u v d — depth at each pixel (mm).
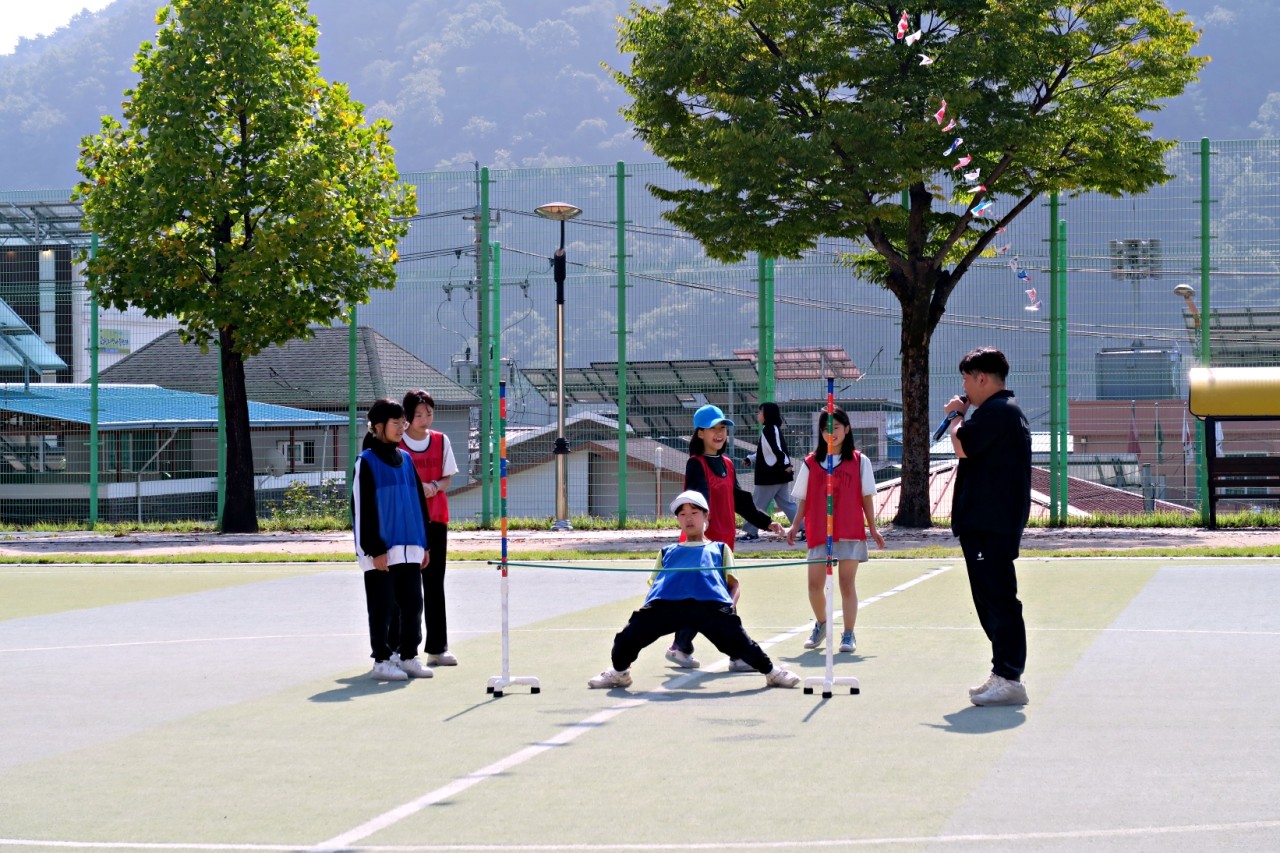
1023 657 8953
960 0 23594
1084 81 24938
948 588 15938
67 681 10422
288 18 27672
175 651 12016
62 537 26859
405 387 29391
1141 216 26375
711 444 11594
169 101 26234
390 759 7613
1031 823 6051
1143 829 5934
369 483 10539
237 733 8398
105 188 27047
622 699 9438
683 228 24594
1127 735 7891
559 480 26703
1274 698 8945
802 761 7359
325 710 9148
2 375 34625
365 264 27281
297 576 19031
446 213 28219
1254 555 19359
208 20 26203
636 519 27000
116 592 17141
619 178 27453
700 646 12148
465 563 20156
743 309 26875
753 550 20938
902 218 23094
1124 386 26328
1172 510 26625
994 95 23484
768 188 23375
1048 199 26453
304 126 27500
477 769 7320
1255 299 26047
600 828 6074
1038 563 18781
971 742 7781
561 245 26672
